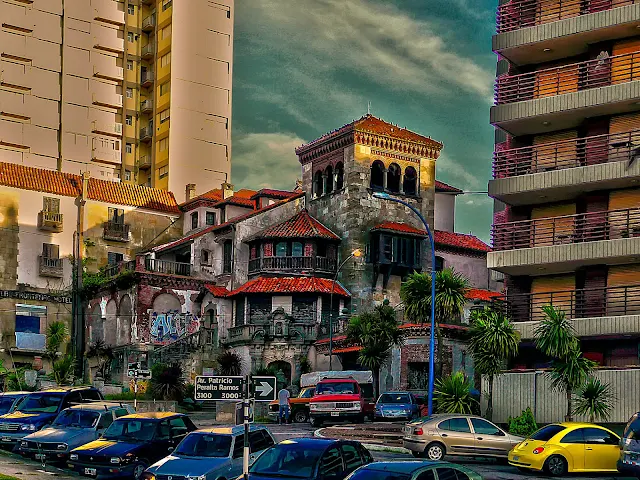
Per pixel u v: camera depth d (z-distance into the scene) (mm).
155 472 29906
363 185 81750
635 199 49781
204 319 83312
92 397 44656
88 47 113562
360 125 81562
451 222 93000
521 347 51125
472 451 38125
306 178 87000
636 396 46125
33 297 89125
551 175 50438
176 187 112750
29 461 39688
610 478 35000
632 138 49719
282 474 26641
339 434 47375
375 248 81062
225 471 30000
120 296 85375
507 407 49438
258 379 26797
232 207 92312
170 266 85625
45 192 93438
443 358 67062
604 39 51219
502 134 56562
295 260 80625
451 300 53156
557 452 35344
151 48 117438
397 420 55906
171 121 113438
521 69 54531
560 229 51906
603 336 48156
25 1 109500
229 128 117750
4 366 86500
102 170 113750
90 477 34594
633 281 49125
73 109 112000
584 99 50031
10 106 107812
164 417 35438
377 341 64938
